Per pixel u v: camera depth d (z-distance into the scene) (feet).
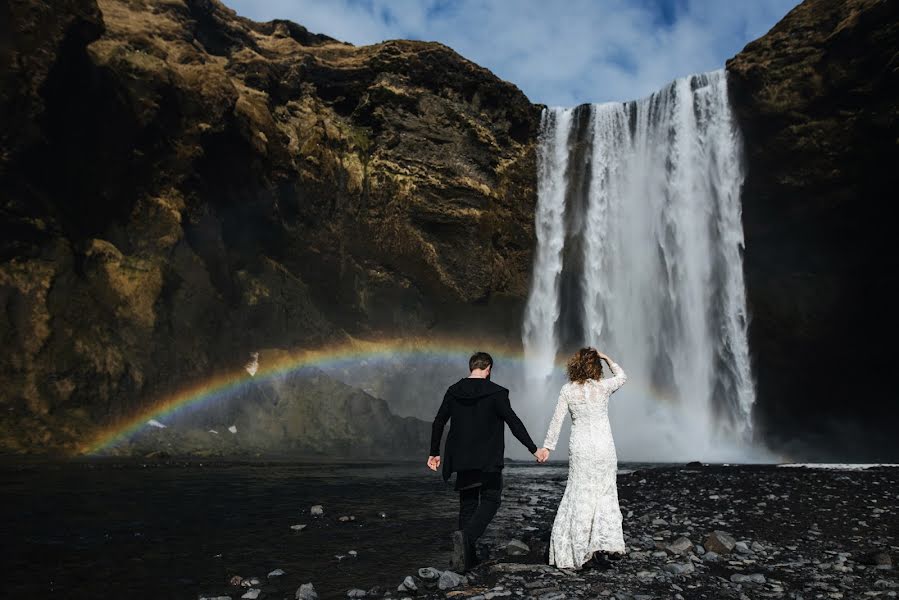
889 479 38.32
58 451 59.62
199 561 17.95
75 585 15.19
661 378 127.34
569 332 135.33
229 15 132.57
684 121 124.26
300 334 110.52
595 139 135.33
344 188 121.70
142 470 45.83
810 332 120.57
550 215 136.77
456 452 17.90
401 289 126.31
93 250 80.33
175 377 81.76
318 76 129.59
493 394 18.28
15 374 65.36
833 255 116.37
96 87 80.53
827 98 105.29
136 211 88.63
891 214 106.73
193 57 105.91
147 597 14.37
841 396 123.24
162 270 86.38
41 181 74.84
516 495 36.50
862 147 103.50
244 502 30.60
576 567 16.96
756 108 111.96
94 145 81.41
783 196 113.91
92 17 77.30
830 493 32.68
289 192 111.75
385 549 20.15
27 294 69.87
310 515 27.04
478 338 132.16
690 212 123.65
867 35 98.53
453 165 130.72
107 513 25.67
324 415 94.79
